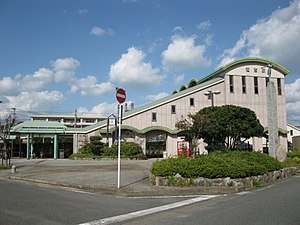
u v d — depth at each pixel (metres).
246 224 6.88
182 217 7.71
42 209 8.54
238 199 10.42
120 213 8.20
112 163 28.34
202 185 12.62
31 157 41.91
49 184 14.56
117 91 12.72
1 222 7.05
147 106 42.38
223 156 14.84
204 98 44.25
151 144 41.94
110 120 40.59
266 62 46.66
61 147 45.34
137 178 15.78
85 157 35.53
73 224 7.00
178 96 43.22
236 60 45.31
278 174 17.28
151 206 9.24
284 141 46.41
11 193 11.52
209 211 8.41
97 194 11.66
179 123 33.28
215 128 30.45
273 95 23.33
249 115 32.22
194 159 13.52
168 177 12.94
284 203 9.43
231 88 45.34
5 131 27.27
